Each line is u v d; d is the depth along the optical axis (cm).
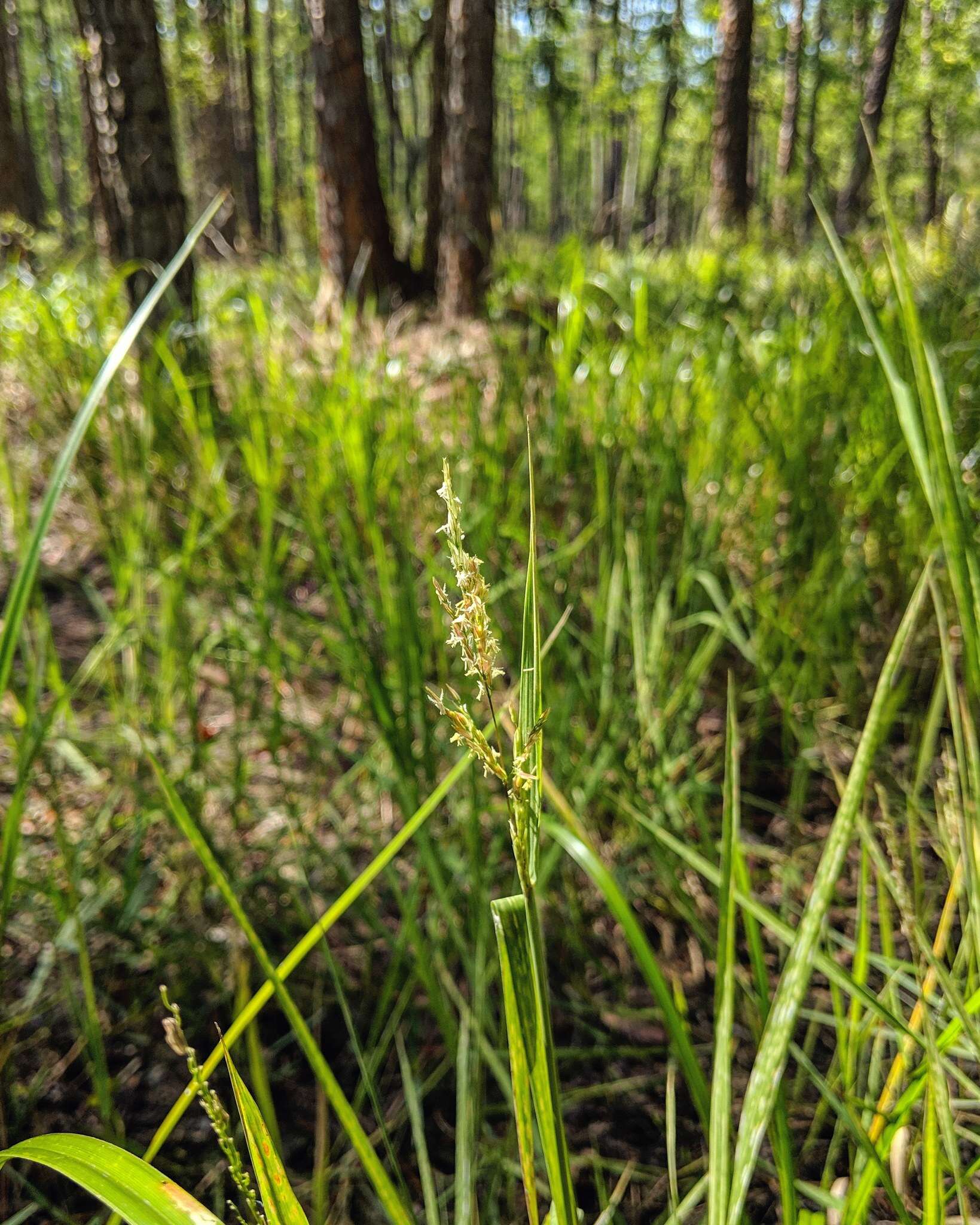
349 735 149
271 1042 100
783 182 535
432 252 505
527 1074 38
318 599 176
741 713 152
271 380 190
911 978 101
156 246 224
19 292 250
